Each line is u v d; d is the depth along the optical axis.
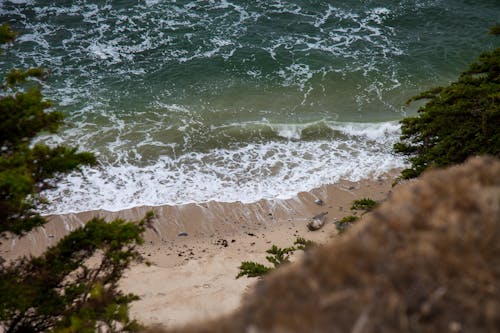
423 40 40.66
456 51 39.50
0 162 11.07
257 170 28.81
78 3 43.06
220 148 30.38
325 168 29.09
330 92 35.34
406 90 35.81
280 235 24.86
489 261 6.20
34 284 11.73
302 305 5.90
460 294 5.93
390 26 42.16
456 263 6.11
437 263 6.16
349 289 5.98
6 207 10.98
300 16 42.69
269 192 27.34
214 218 25.70
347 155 30.14
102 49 38.25
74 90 34.34
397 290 6.00
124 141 30.48
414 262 6.18
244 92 35.00
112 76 35.81
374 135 31.81
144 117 32.50
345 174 28.69
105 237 12.06
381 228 6.68
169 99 34.12
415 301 5.92
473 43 40.34
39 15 41.47
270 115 33.22
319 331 5.70
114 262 12.55
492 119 14.07
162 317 19.59
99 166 28.41
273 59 37.88
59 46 38.31
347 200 27.00
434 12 43.75
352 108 34.03
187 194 27.00
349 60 38.25
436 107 14.97
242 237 24.73
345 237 7.01
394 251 6.34
